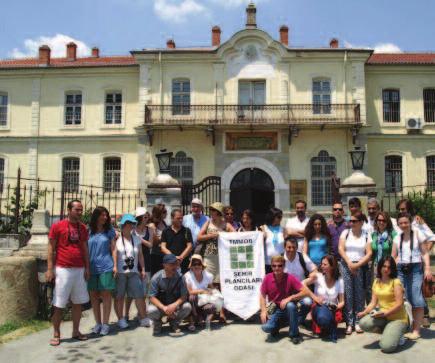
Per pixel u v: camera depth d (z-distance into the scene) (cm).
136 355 648
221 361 621
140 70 2502
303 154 2420
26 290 867
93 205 2484
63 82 2627
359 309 735
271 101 2475
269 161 2416
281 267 714
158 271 804
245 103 2505
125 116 2573
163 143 2464
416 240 725
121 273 786
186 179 2447
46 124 2611
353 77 2461
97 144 2572
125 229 801
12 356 652
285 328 762
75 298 718
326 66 2480
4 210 2500
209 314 757
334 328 695
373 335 717
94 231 768
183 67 2509
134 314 889
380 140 2508
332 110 2419
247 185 2431
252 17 2544
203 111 2453
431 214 1681
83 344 702
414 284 714
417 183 2483
